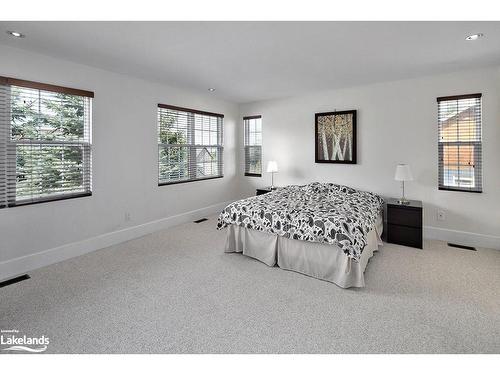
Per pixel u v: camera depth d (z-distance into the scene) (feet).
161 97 14.25
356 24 7.57
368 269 9.61
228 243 11.17
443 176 12.56
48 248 10.19
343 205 10.98
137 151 13.30
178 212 15.71
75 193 11.08
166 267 9.88
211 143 17.74
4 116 9.00
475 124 11.68
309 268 9.16
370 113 14.07
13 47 9.04
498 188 11.35
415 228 11.68
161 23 7.52
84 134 11.29
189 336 6.17
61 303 7.48
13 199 9.31
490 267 9.68
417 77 12.68
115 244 12.41
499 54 9.85
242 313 7.06
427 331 6.28
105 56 10.02
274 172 17.79
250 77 12.82
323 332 6.30
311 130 16.10
